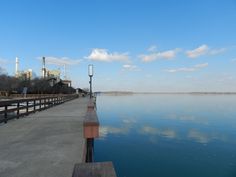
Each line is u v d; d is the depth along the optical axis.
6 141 8.16
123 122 31.08
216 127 27.53
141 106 69.06
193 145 17.39
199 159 13.62
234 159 13.50
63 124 12.23
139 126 27.33
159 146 16.86
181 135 21.67
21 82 88.44
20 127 11.22
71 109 22.25
